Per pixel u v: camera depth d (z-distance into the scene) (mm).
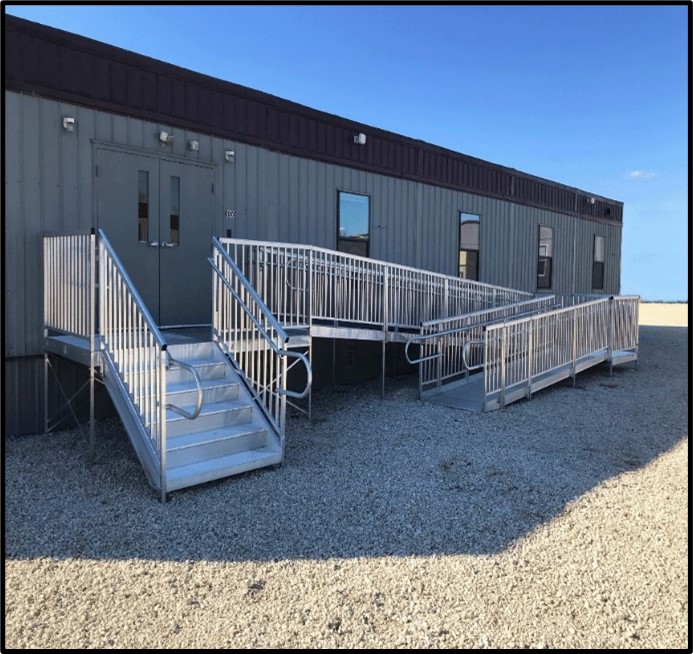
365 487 4195
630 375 8844
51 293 5219
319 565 3105
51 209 5516
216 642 2449
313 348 7805
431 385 7902
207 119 6730
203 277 6750
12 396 5359
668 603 2785
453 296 8641
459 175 10641
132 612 2648
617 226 16406
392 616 2658
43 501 3855
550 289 13516
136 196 6121
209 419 4617
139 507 3777
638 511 3848
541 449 5148
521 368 7133
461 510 3830
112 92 5891
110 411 5984
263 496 3996
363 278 6988
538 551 3293
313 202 8000
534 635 2533
